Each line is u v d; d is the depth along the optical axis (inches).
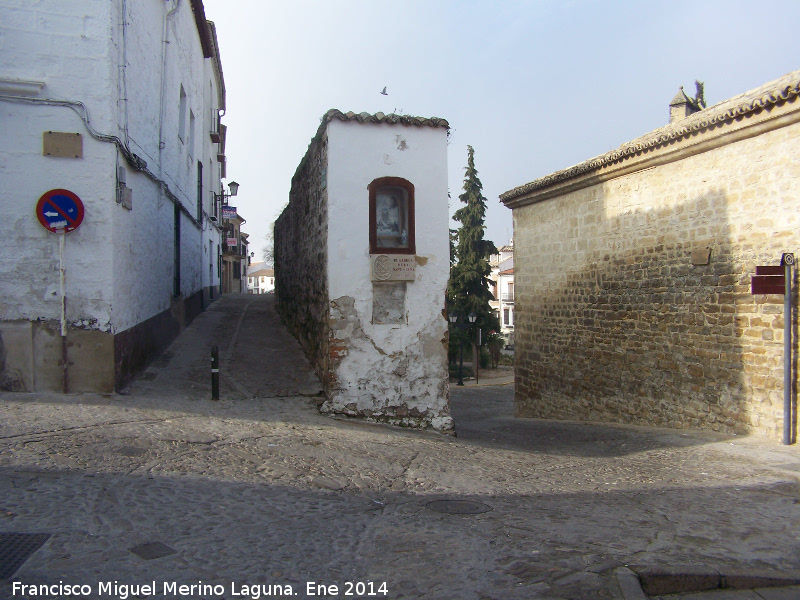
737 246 379.2
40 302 321.1
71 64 323.0
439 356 377.1
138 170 378.6
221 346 498.3
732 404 382.9
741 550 180.1
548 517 208.7
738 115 361.1
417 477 256.5
